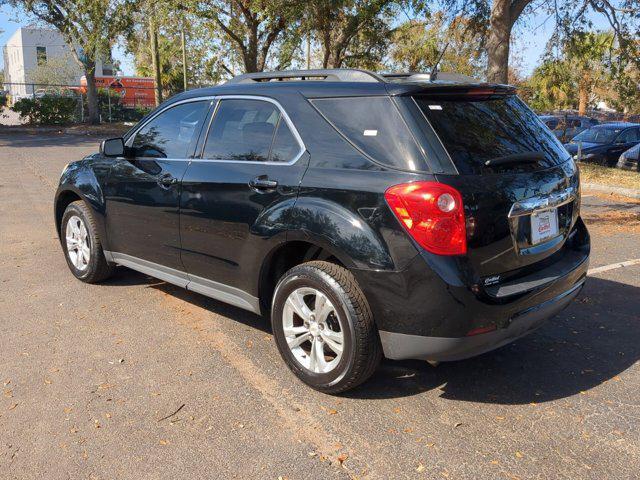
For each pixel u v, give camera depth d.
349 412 3.35
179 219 4.33
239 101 4.14
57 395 3.51
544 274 3.48
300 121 3.68
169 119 4.67
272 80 4.30
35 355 4.04
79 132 27.47
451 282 3.01
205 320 4.70
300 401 3.47
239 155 4.00
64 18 27.62
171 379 3.72
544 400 3.50
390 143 3.25
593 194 11.77
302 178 3.54
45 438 3.08
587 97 28.67
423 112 3.24
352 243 3.21
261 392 3.57
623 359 4.05
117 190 4.91
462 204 3.03
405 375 3.80
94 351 4.11
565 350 4.20
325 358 3.59
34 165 14.82
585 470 2.84
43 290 5.37
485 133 3.38
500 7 10.37
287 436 3.11
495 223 3.16
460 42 12.38
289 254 3.95
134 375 3.77
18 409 3.35
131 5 23.44
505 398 3.52
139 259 4.88
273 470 2.83
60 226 5.93
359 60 23.50
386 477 2.79
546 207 3.46
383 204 3.14
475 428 3.20
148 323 4.62
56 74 49.03
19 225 8.01
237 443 3.05
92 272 5.39
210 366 3.90
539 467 2.86
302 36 21.27
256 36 21.47
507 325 3.21
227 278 4.09
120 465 2.87
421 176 3.08
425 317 3.10
